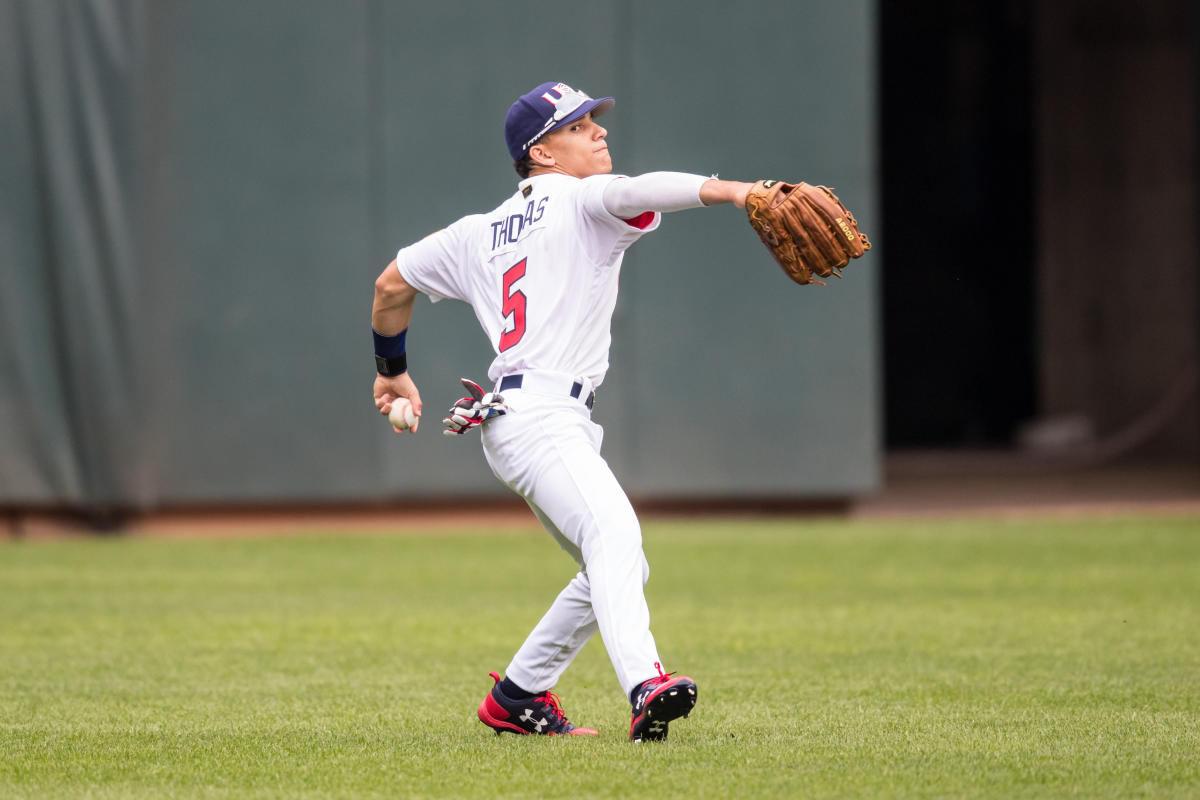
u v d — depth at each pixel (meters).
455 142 33.31
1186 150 52.03
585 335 11.96
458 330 33.06
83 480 32.59
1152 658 17.33
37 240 32.31
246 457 33.09
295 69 32.97
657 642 18.92
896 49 58.62
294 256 33.09
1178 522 33.06
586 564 11.67
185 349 32.91
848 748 12.09
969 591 23.48
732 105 33.56
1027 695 14.93
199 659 17.73
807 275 10.87
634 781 10.82
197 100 32.78
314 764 11.59
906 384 59.00
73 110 32.31
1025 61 56.38
